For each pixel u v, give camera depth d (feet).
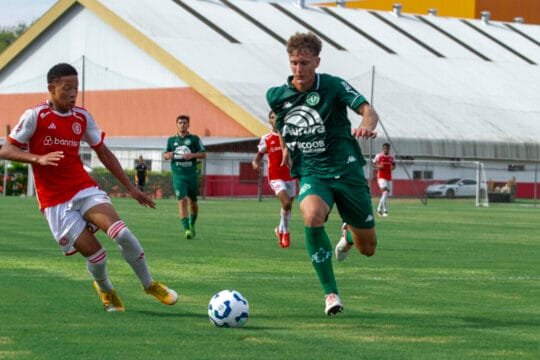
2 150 49.06
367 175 284.61
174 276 69.10
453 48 369.30
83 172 51.11
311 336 44.57
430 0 481.87
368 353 40.78
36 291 58.80
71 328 45.80
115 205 193.67
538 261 85.71
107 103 323.98
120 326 46.52
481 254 92.43
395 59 342.85
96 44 328.08
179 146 105.70
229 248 93.76
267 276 69.62
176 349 41.01
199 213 168.04
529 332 46.83
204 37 316.40
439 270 76.33
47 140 50.03
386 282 67.31
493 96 339.98
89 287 60.85
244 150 284.61
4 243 94.84
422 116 312.09
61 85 49.73
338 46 339.57
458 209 215.10
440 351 41.57
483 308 54.85
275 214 166.81
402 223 149.07
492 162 318.65
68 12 334.44
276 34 334.65
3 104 355.56
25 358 38.83
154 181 265.34
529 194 328.90
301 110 51.39
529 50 390.83
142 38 307.99
